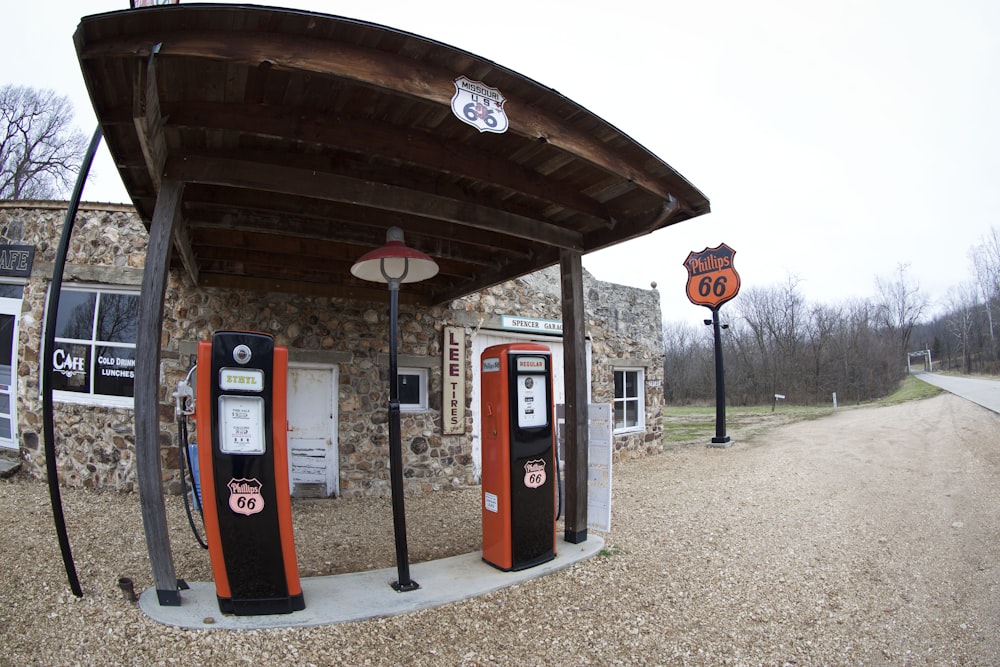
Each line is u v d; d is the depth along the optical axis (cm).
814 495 706
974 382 3612
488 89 311
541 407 422
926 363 6425
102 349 623
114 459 599
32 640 292
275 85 295
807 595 402
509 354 407
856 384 3356
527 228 451
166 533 323
